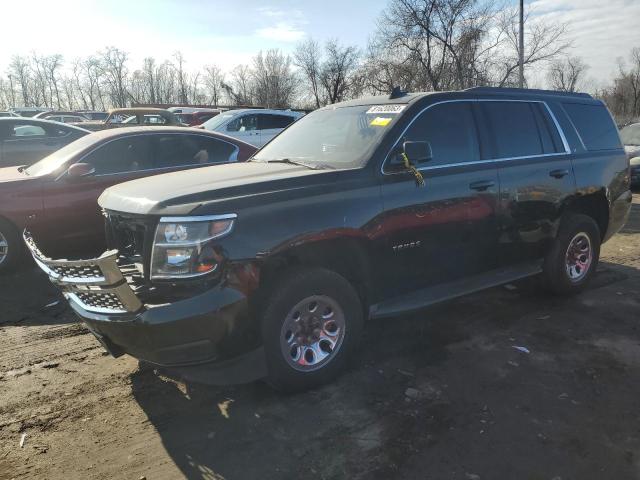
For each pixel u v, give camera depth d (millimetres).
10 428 3162
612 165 5527
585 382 3625
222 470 2777
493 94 4688
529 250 4828
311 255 3506
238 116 14594
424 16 29953
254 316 3170
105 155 6340
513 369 3820
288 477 2711
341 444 2971
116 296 2924
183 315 2918
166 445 2998
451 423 3150
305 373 3441
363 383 3639
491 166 4406
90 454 2920
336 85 52688
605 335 4402
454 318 4801
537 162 4770
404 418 3211
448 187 4066
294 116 15695
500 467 2756
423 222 3918
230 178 3539
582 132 5375
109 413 3330
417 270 4004
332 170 3650
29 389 3619
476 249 4352
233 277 3041
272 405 3387
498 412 3262
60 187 6051
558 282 5152
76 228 6199
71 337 4512
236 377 3227
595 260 5465
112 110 13195
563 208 5000
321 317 3525
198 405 3412
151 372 3863
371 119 4195
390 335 4441
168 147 6742
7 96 75938
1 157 8828
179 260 2986
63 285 3229
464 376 3723
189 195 3135
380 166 3768
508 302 5199
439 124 4191
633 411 3270
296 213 3303
